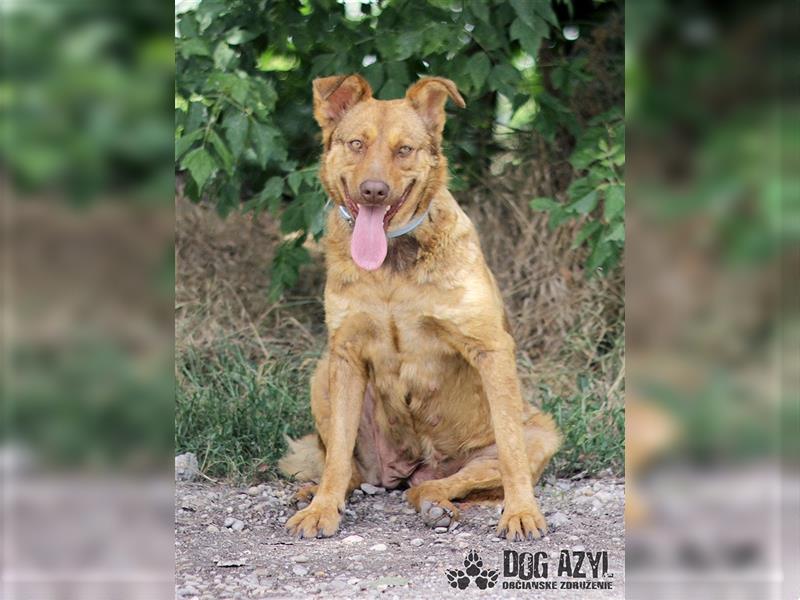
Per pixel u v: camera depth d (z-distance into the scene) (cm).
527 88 648
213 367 646
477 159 745
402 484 518
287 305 717
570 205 561
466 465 484
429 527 441
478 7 574
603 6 730
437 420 473
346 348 449
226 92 539
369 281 433
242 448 557
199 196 591
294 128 669
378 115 427
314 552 405
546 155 734
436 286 430
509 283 714
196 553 401
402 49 570
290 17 638
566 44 746
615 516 454
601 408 589
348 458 452
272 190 584
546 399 622
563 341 685
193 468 534
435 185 434
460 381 465
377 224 416
